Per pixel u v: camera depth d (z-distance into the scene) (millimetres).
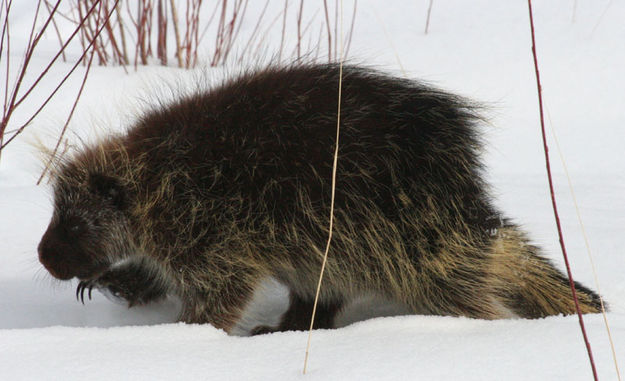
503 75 11555
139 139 5117
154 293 5602
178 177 4883
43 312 5406
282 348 3875
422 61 11992
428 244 4863
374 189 4781
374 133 4824
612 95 11055
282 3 14633
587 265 5980
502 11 14109
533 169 9125
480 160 5090
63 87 9922
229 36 11688
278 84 5000
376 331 4117
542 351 3604
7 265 6016
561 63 11867
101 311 5516
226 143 4859
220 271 4891
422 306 5055
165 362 3684
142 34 11398
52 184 5312
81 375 3510
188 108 5121
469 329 4121
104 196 5043
